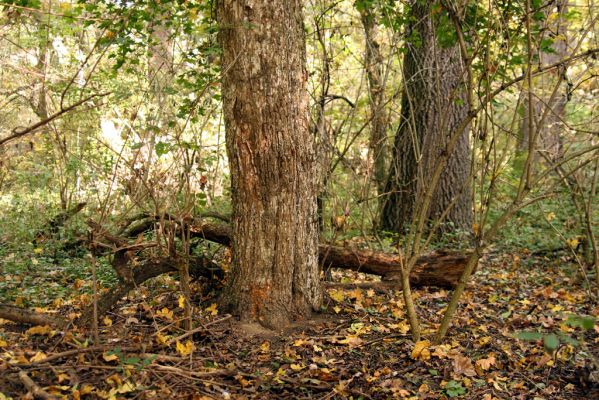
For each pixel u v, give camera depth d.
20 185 8.42
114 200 6.02
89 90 6.60
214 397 3.47
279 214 4.64
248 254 4.70
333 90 9.95
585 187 6.96
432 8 4.48
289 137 4.58
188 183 4.32
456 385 3.85
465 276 4.35
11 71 7.01
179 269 4.31
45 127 5.64
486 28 5.56
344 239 6.52
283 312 4.73
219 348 4.29
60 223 7.00
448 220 8.85
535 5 4.83
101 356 3.73
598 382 3.88
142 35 5.16
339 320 4.90
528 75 4.04
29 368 3.39
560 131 8.34
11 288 5.68
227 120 4.62
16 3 4.98
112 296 4.54
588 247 7.01
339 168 8.20
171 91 4.76
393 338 4.64
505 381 4.03
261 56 4.45
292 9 4.60
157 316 4.77
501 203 9.80
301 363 4.12
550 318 5.27
